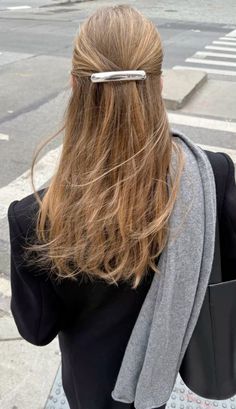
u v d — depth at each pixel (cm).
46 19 1648
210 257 111
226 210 115
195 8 2084
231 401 221
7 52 1059
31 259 110
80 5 2125
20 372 239
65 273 108
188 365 131
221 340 125
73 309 125
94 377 132
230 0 2425
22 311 124
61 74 862
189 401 220
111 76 94
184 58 1054
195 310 117
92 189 99
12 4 2119
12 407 221
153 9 2019
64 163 103
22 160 496
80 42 98
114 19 97
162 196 102
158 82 100
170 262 107
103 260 104
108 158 98
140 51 95
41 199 109
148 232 101
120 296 116
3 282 310
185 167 106
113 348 126
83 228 101
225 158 118
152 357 117
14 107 667
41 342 129
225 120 645
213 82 846
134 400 128
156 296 112
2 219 384
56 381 233
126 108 96
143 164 98
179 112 670
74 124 102
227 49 1162
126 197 99
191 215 106
